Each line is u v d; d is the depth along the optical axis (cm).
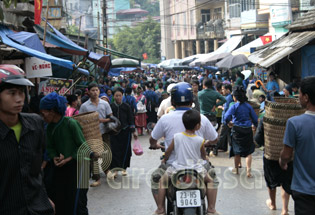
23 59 1008
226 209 633
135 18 12838
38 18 1089
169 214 505
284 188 571
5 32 1095
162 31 8250
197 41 6906
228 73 2880
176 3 7625
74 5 11512
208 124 501
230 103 944
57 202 514
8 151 331
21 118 348
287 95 1024
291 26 1634
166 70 5272
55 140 510
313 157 402
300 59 1655
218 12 6581
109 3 12838
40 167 361
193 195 435
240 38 3816
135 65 2562
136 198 698
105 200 693
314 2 2602
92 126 649
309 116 409
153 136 503
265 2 3306
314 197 400
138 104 1415
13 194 333
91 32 11181
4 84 332
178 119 491
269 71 1909
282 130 564
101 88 1556
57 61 890
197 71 4322
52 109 504
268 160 589
